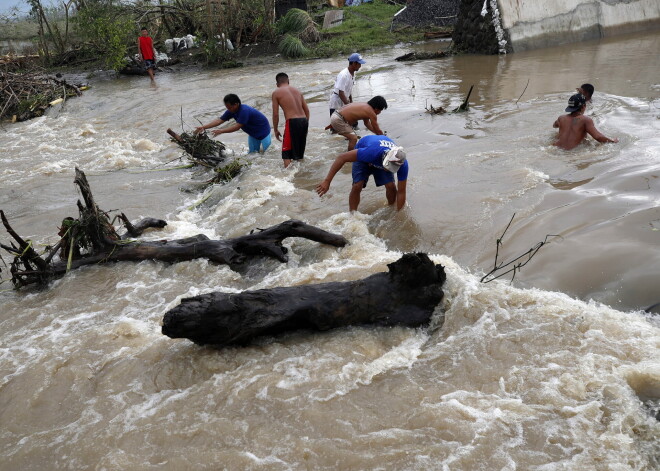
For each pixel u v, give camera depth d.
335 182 7.60
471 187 6.57
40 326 4.91
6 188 9.09
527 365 3.65
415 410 3.38
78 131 12.69
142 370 4.07
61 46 23.78
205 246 5.77
